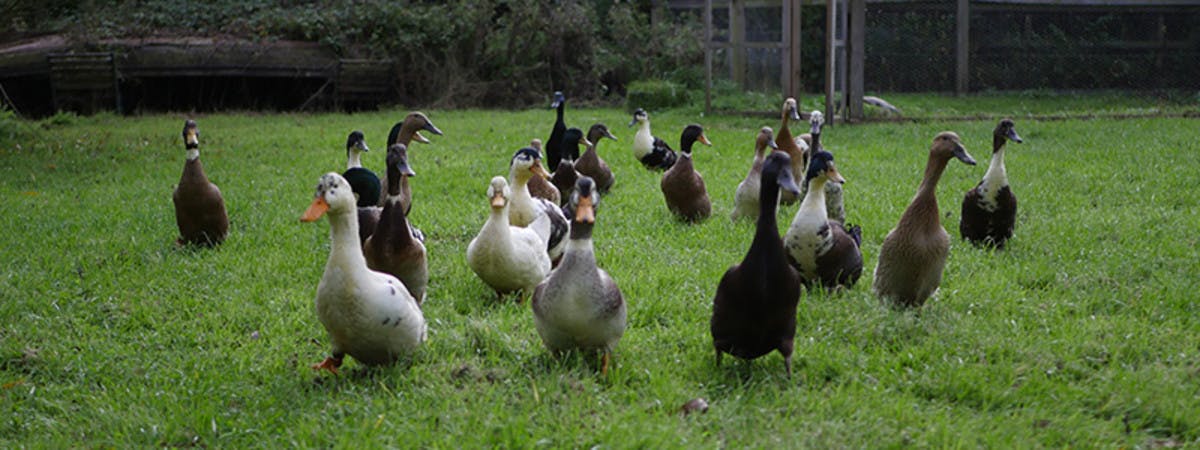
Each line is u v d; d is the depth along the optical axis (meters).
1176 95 19.77
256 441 4.55
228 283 7.12
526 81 22.64
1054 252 7.64
